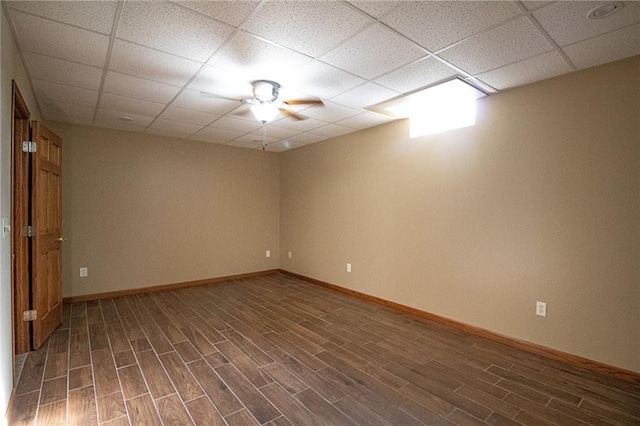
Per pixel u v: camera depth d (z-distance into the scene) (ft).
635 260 7.66
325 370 8.26
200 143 17.33
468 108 10.87
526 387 7.51
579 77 8.46
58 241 11.21
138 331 10.76
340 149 16.06
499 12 5.99
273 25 6.44
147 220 15.69
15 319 8.96
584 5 5.74
